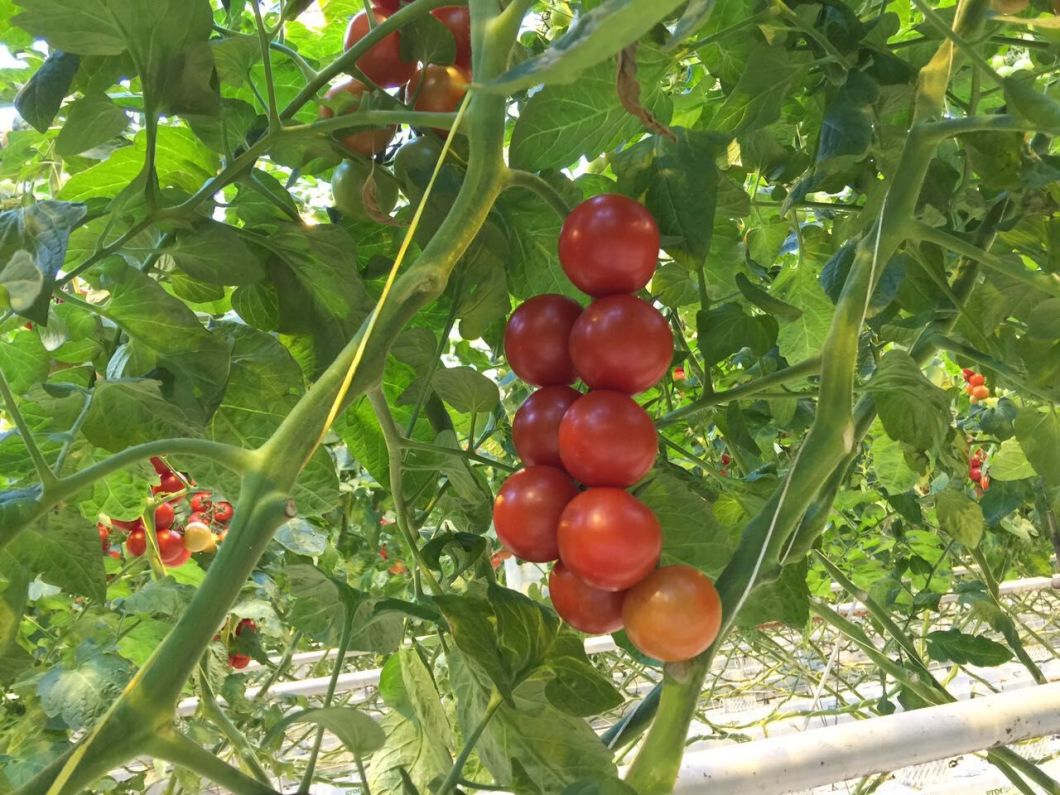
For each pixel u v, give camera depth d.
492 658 0.30
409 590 0.95
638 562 0.25
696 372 0.52
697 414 0.53
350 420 0.44
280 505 0.22
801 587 0.39
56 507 0.32
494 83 0.15
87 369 0.40
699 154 0.33
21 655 0.36
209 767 0.21
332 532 0.98
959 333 0.49
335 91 0.36
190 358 0.33
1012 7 0.32
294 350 0.41
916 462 0.40
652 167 0.34
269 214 0.39
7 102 0.52
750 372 0.53
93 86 0.29
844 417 0.31
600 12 0.15
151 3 0.26
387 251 0.42
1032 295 0.42
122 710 0.20
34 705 0.68
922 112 0.33
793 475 0.30
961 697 1.70
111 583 0.76
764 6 0.36
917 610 0.95
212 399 0.34
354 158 0.35
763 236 0.55
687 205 0.33
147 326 0.32
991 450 1.22
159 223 0.32
